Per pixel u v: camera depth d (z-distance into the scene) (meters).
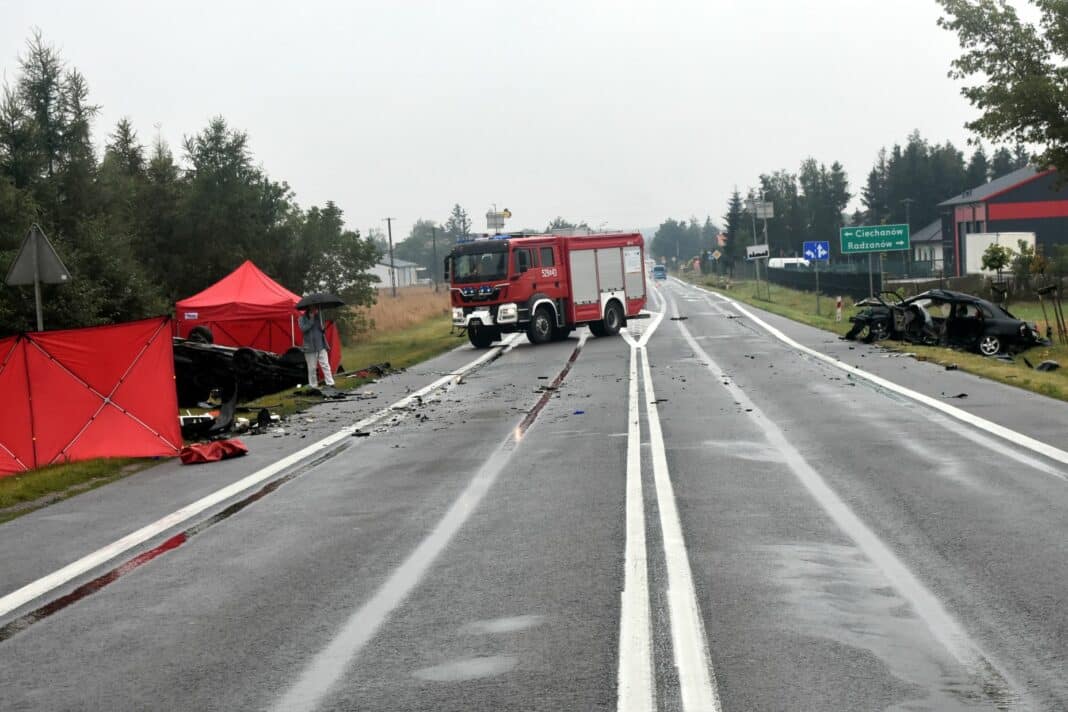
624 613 6.67
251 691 5.61
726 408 17.61
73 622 7.11
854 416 16.08
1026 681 5.32
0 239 31.86
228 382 22.12
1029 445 12.86
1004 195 85.25
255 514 10.64
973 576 7.30
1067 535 8.39
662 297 78.69
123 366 14.76
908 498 10.06
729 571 7.62
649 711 5.06
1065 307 47.78
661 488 10.97
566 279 38.09
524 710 5.14
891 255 115.12
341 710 5.27
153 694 5.64
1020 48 40.66
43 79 34.88
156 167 44.75
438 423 17.48
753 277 115.69
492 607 6.95
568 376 24.75
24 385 14.47
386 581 7.76
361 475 12.76
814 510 9.65
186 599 7.55
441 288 127.31
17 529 10.45
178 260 43.56
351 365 30.94
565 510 10.06
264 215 45.12
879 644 5.95
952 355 25.47
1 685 5.91
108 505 11.56
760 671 5.56
